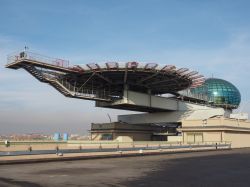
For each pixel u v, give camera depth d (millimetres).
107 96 73938
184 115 85500
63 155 41250
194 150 65812
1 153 34781
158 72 66062
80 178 22422
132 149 52062
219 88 116562
